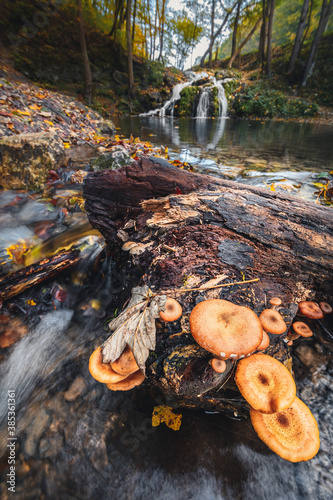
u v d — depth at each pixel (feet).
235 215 1.16
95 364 0.80
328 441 0.79
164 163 1.42
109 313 1.29
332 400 0.89
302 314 1.03
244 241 1.07
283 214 1.18
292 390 0.71
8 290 1.28
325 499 0.68
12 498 0.70
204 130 6.51
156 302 0.84
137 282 1.09
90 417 0.87
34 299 1.35
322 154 4.13
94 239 1.70
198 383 0.78
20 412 0.90
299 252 1.05
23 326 1.23
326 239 1.09
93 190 1.41
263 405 0.69
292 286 1.02
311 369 1.00
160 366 0.82
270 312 0.87
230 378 0.82
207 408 0.89
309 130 6.83
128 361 0.78
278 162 3.59
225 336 0.73
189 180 1.40
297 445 0.71
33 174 2.40
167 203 1.28
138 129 6.16
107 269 1.57
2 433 0.84
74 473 0.75
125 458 0.78
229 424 0.86
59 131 3.80
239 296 0.91
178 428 0.85
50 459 0.77
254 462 0.77
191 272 0.96
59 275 1.47
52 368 1.05
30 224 1.97
